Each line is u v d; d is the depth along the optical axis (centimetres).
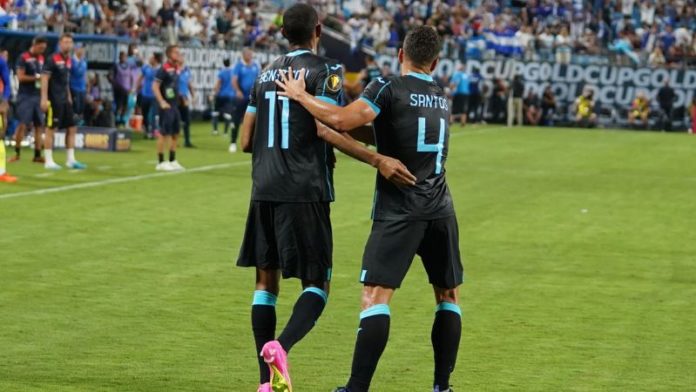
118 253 1650
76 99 3269
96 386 971
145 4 4819
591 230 2019
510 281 1526
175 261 1602
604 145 4209
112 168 2812
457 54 5712
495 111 5625
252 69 3409
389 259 897
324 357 1098
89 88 3981
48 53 3531
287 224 933
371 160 893
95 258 1606
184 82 3531
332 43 5800
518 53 5681
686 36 5791
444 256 924
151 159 3100
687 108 5425
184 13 4866
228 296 1375
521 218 2148
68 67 2711
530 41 5722
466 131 4947
